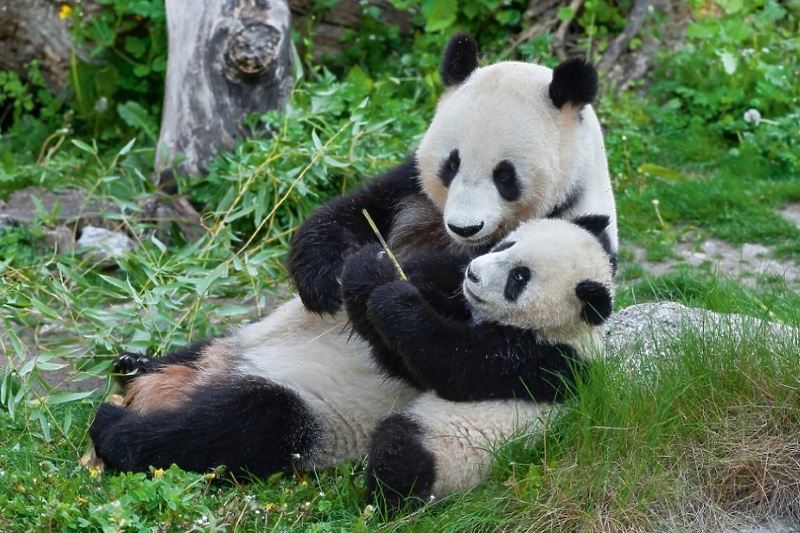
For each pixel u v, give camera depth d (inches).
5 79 768.3
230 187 573.9
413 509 326.6
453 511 319.0
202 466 354.9
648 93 798.5
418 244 393.7
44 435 381.1
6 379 402.0
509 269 335.0
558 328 343.0
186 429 354.9
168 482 323.9
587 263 339.9
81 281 471.2
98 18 751.7
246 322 433.1
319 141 535.2
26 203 628.1
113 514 303.9
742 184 685.3
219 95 620.4
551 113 358.9
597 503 321.4
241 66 613.9
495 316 340.2
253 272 465.7
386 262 357.7
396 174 397.7
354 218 393.4
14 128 757.9
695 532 319.9
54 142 743.1
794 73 799.1
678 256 603.8
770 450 341.1
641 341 390.6
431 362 335.6
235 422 355.3
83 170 679.7
